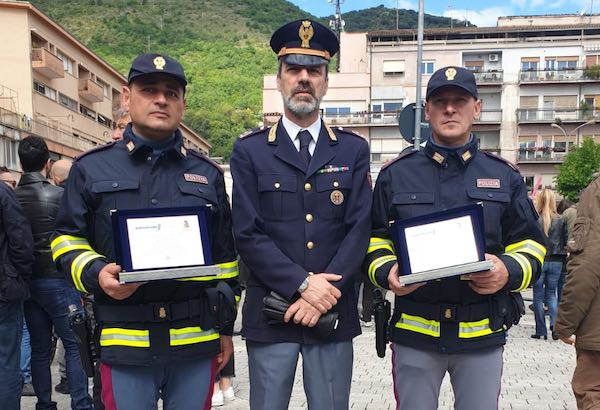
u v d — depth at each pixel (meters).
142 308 2.73
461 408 3.00
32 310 4.32
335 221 3.04
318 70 3.09
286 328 2.94
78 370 4.35
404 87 37.75
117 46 96.06
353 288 3.08
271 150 3.08
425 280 2.70
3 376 3.80
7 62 30.30
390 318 3.14
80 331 2.85
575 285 3.16
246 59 96.06
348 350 3.03
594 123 36.72
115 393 2.72
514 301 3.04
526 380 5.71
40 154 4.37
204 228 2.65
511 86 37.75
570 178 31.39
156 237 2.59
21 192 4.28
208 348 2.85
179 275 2.54
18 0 30.19
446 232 2.77
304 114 3.05
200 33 113.81
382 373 5.99
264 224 3.00
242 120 72.75
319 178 3.04
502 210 3.01
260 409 2.97
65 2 113.81
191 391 2.83
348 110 38.09
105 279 2.56
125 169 2.84
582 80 36.75
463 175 3.06
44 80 32.47
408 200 3.05
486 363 2.95
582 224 3.23
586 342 3.18
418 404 3.01
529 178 37.75
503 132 37.84
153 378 2.79
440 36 38.56
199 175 2.96
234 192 3.02
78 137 36.25
